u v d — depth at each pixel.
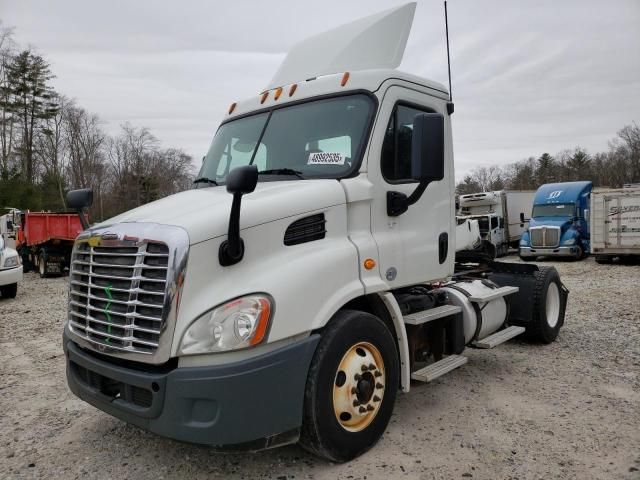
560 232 22.31
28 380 5.99
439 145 3.67
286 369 3.19
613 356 6.28
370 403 3.76
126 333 3.22
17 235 21.47
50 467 3.80
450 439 4.04
